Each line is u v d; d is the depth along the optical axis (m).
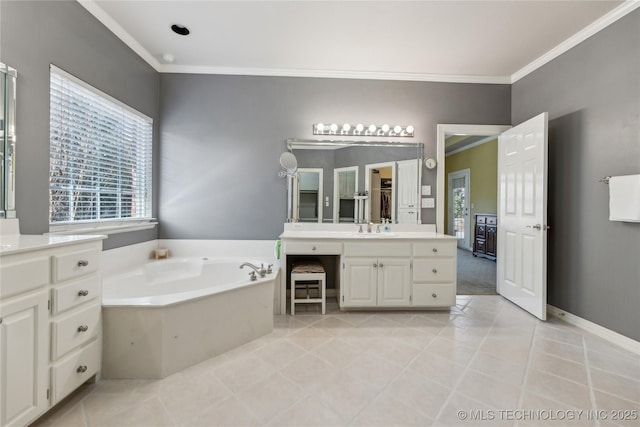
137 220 2.67
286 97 3.08
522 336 2.20
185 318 1.74
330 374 1.68
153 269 2.62
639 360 1.85
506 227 3.04
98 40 2.15
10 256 1.10
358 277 2.64
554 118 2.62
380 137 3.13
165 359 1.65
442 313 2.68
